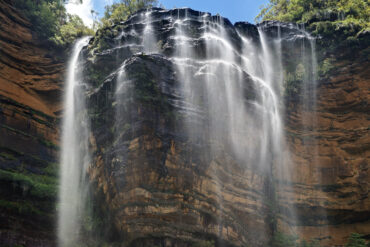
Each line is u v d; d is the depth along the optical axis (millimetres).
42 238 22016
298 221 25875
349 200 26172
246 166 23844
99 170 23062
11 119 26250
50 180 25078
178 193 21531
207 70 24828
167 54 26672
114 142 22656
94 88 26188
